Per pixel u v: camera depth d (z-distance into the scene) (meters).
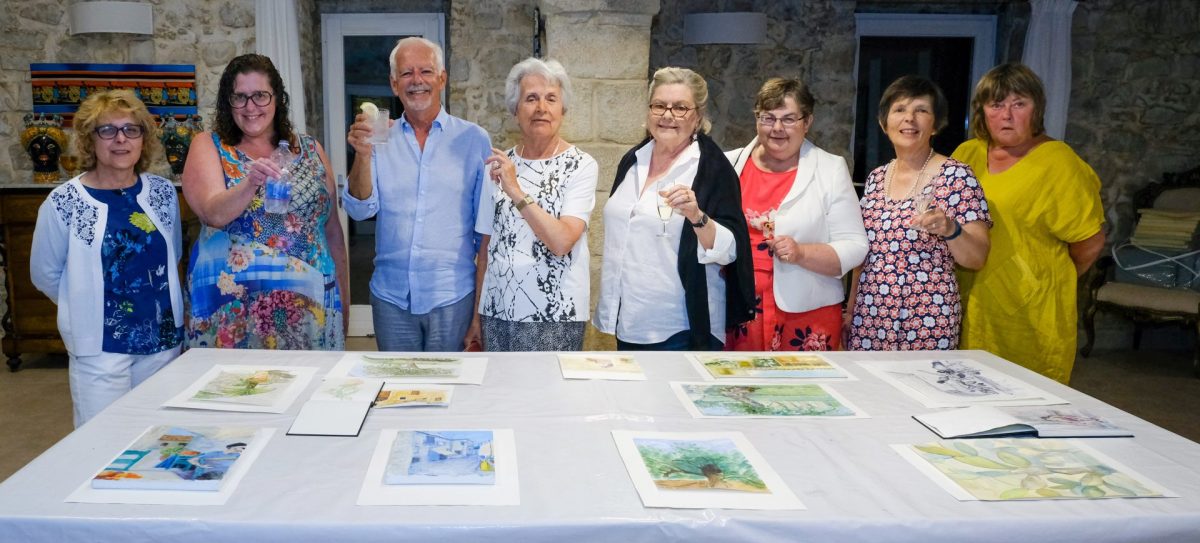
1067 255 2.38
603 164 3.06
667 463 1.25
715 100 4.91
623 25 2.98
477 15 4.61
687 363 1.88
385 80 4.91
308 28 4.63
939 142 5.22
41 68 4.46
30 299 4.16
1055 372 2.37
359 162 2.24
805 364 1.88
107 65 4.48
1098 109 4.92
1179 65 4.89
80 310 2.01
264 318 2.16
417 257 2.31
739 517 1.08
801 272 2.23
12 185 4.05
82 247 2.00
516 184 2.08
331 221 2.41
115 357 2.05
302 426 1.37
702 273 2.13
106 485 1.13
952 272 2.28
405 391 1.59
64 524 1.04
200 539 1.04
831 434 1.42
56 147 4.32
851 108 4.95
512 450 1.31
